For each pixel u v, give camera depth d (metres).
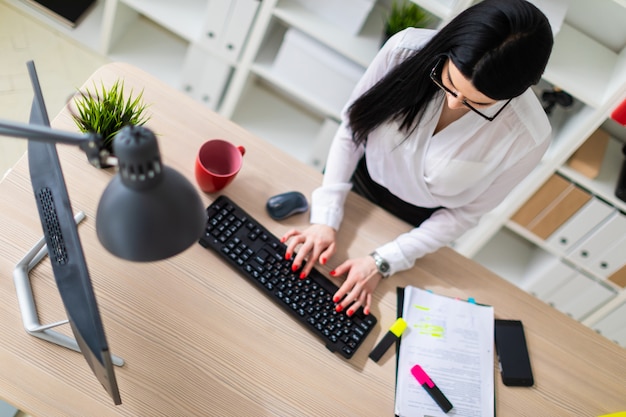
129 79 1.46
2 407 1.65
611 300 2.35
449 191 1.45
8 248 1.19
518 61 1.02
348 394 1.24
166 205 0.74
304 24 2.09
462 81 1.08
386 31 2.05
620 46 1.99
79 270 0.92
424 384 1.28
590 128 1.90
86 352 0.97
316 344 1.28
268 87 2.64
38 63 2.47
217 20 2.19
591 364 1.42
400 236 1.43
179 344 1.19
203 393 1.16
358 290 1.33
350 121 1.39
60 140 0.68
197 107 1.48
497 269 2.54
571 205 2.14
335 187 1.43
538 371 1.38
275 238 1.34
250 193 1.40
